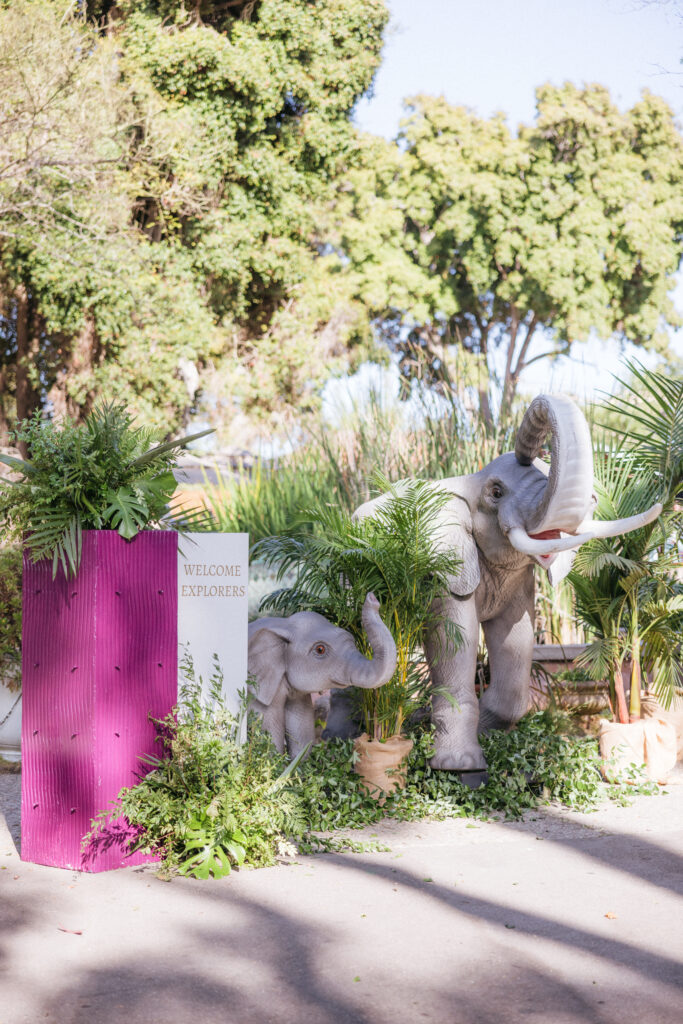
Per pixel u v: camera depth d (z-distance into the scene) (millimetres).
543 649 8719
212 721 5289
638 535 7141
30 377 21953
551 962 3912
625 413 7535
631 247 27984
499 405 10344
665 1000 3566
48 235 18359
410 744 6441
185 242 22562
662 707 7742
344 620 6629
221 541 5551
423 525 6488
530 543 6215
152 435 5664
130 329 20953
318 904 4582
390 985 3693
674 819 6281
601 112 27953
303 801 5750
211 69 21438
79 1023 3373
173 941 4109
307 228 23906
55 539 5094
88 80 16953
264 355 23844
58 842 5156
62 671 5172
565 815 6402
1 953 3967
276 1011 3477
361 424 11500
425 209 27812
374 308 27797
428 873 5105
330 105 23344
